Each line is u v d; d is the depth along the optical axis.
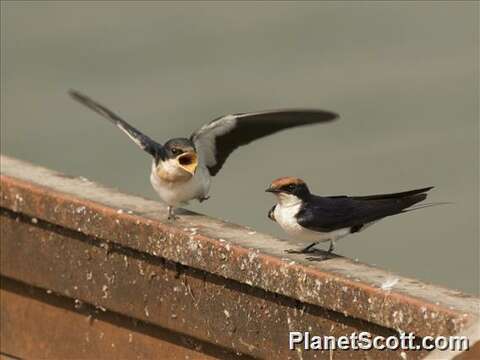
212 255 8.59
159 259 9.02
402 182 19.69
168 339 9.20
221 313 8.73
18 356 10.17
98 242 9.37
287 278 8.20
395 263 17.94
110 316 9.53
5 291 10.23
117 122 9.89
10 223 10.00
